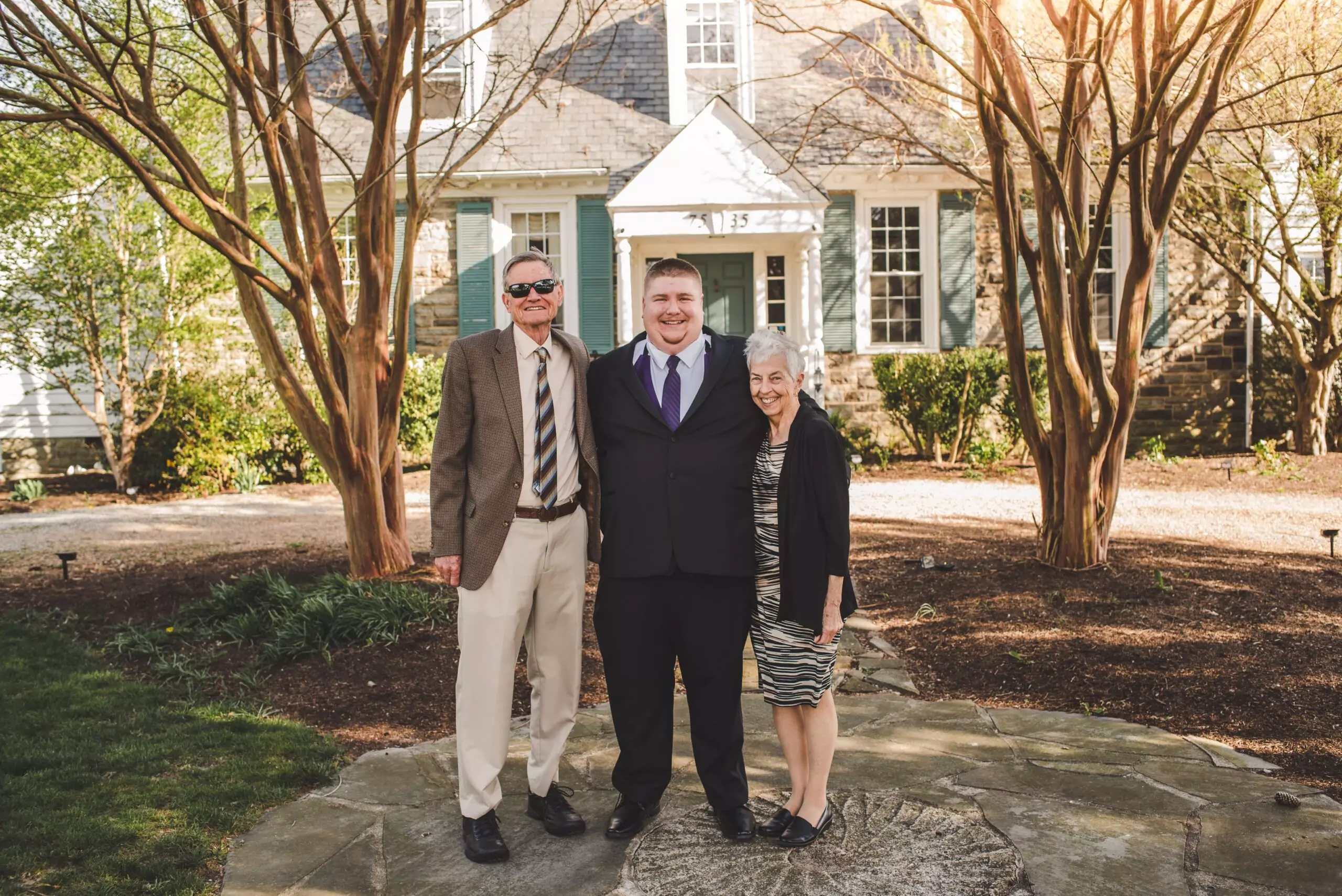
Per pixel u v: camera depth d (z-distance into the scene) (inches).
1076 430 225.3
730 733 121.3
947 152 466.9
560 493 123.7
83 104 193.2
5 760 147.6
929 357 466.6
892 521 323.6
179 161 205.9
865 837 117.6
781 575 117.3
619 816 122.2
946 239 507.5
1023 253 234.1
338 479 243.6
